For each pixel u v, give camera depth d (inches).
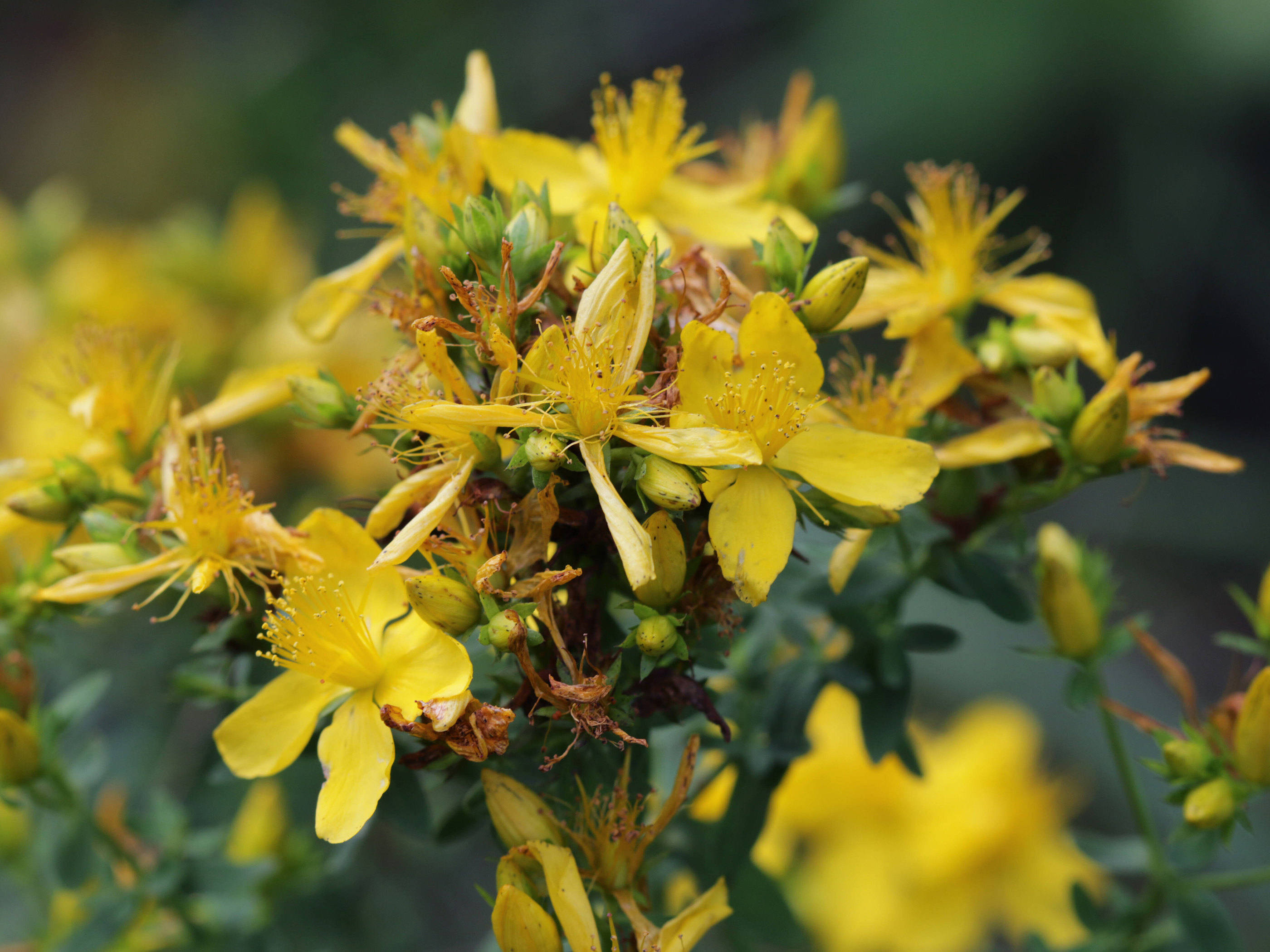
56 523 8.7
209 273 12.8
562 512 7.8
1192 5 18.9
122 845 9.4
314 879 10.1
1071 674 8.9
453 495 7.6
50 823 9.7
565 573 7.6
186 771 11.6
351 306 8.7
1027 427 8.4
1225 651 18.2
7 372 11.5
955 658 15.7
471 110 8.8
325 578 7.9
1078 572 8.9
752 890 9.2
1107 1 19.2
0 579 8.9
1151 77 19.3
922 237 8.9
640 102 8.7
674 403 7.7
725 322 8.2
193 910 9.5
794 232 8.7
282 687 7.9
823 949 11.3
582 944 7.6
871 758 8.7
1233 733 8.4
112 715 11.4
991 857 11.9
